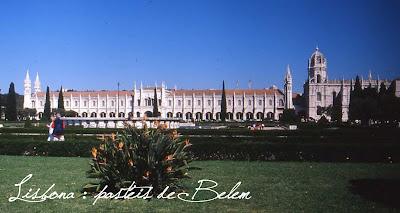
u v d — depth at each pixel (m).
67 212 15.75
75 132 56.88
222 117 168.38
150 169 17.80
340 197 18.44
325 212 15.90
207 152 32.72
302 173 25.50
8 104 142.88
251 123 136.88
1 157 33.34
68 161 30.72
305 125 108.00
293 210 16.25
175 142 18.78
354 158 31.70
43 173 24.73
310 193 19.34
